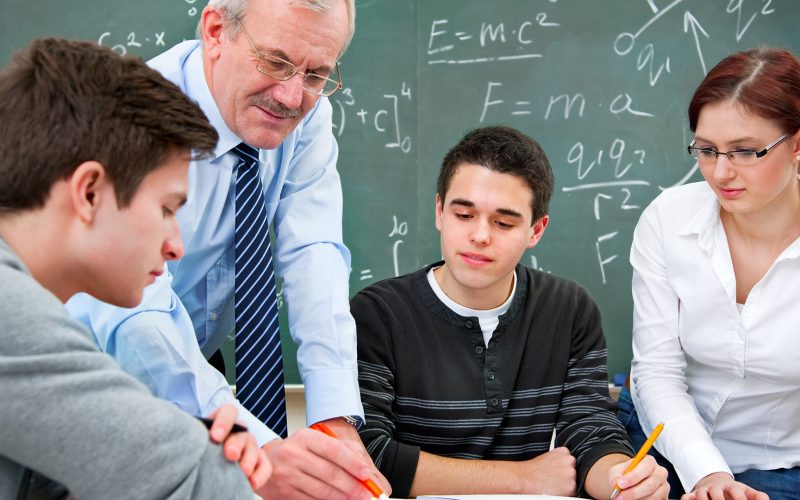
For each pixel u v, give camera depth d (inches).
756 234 56.2
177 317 46.8
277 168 57.5
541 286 58.4
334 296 53.5
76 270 28.7
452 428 54.6
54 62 28.0
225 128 52.4
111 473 25.9
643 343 61.1
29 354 25.1
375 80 86.0
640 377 60.4
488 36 86.2
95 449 25.7
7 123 27.4
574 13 85.9
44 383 25.1
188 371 44.1
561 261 87.4
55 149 27.1
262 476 31.3
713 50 86.0
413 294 56.3
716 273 57.1
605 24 85.9
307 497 40.6
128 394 26.8
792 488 57.7
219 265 56.9
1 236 27.8
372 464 46.6
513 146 52.3
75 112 27.4
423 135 86.9
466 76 86.5
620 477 45.8
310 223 57.6
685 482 53.7
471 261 52.2
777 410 58.7
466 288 54.7
